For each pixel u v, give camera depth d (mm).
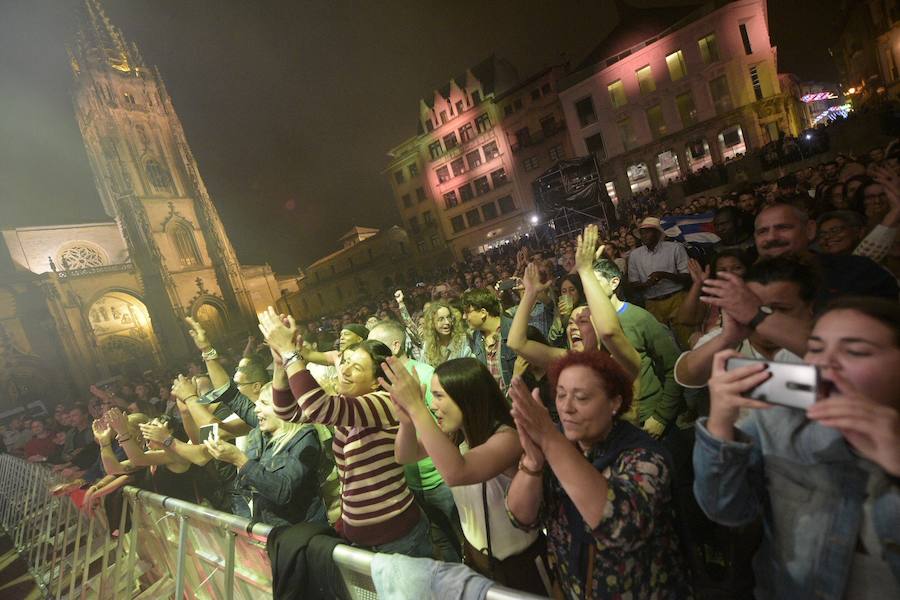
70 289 37062
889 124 17281
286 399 2635
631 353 2588
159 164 47344
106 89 45062
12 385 33094
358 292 55781
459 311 5230
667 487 1548
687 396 2883
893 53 27141
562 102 35969
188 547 3684
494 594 1699
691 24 29984
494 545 2307
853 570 1171
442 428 2230
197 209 48812
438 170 47562
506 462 1989
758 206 6570
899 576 1086
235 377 3752
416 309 17328
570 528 1671
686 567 1649
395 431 2732
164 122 48625
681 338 5219
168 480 4422
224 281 48281
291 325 2613
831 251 3033
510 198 43594
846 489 1180
